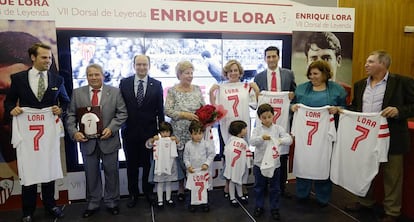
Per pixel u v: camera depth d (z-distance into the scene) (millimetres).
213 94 3221
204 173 2996
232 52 3652
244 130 2986
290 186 3725
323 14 3764
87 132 2773
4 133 3004
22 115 2604
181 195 3301
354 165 2799
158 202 3105
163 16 3305
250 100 3221
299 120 2988
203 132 2980
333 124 2857
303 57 3758
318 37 3783
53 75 2738
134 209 3086
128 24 3221
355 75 4426
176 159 3100
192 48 3531
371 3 4340
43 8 2980
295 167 3053
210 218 2873
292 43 3701
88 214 2924
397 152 2596
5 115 2656
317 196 3135
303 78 3791
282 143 2750
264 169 2686
